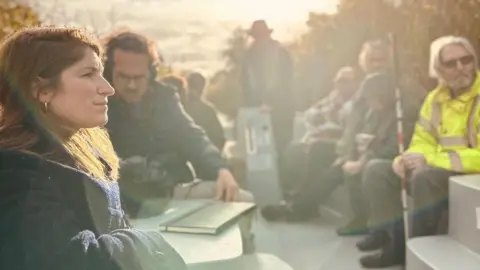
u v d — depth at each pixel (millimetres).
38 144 644
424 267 960
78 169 659
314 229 1058
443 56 1118
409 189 1078
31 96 665
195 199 1054
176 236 902
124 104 1019
